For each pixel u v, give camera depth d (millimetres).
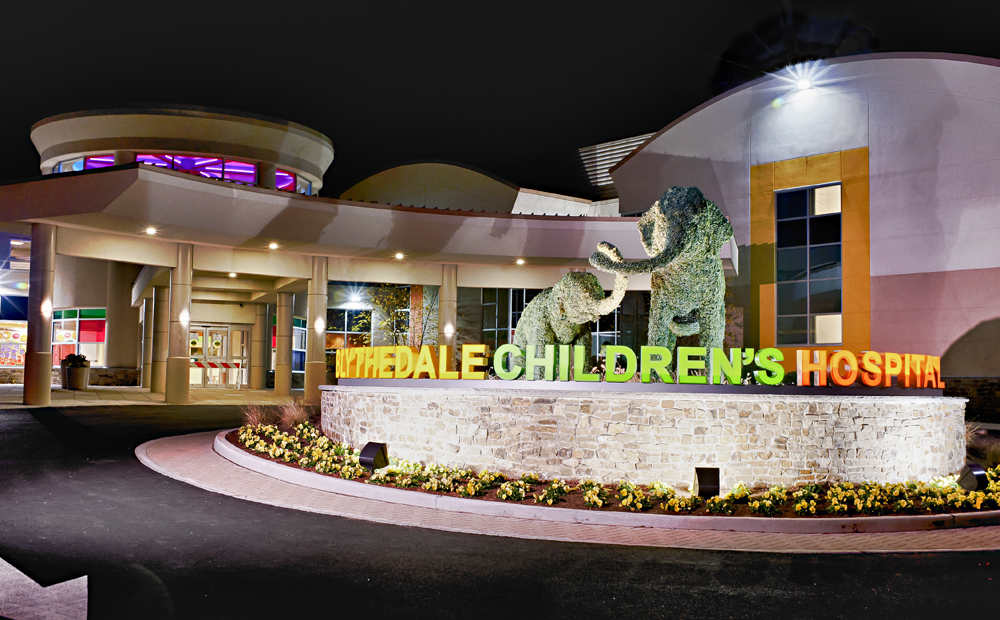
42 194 22859
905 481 13930
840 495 12156
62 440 16750
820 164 30500
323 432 17578
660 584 7926
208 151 33312
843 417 13344
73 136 33000
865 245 29406
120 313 38469
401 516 11008
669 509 11422
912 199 28625
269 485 12914
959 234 27672
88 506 10703
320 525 10195
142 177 22172
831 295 30031
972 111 27812
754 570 8641
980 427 24328
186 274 26688
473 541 9625
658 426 12750
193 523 9961
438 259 30172
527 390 13281
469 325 37656
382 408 14781
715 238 13023
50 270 23797
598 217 29641
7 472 12945
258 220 25297
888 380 14234
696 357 13086
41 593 6910
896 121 29109
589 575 8188
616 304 13164
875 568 8875
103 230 24734
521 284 31906
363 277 30125
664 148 34031
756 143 31875
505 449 13227
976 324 27078
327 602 6934
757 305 31469
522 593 7430
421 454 14023
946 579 8406
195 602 6801
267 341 41031
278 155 34781
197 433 19438
